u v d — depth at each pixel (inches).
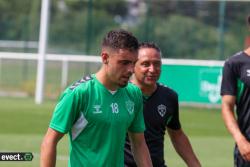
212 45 2844.5
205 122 1934.1
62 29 3560.5
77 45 3533.5
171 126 711.7
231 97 703.1
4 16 3437.5
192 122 1921.8
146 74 676.7
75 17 3656.5
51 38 3553.2
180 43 2844.5
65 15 3973.9
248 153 676.7
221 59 2348.7
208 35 2854.3
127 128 573.0
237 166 717.3
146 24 2608.3
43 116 1947.6
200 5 2883.9
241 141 681.0
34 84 2746.1
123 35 542.3
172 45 2844.5
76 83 558.6
